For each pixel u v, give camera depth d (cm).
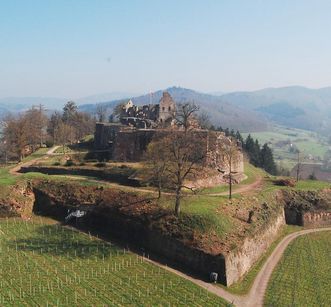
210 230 8394
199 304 6550
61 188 11062
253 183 13000
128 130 13975
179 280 7406
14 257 7944
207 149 12050
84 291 6700
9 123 18112
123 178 11500
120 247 8856
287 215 11981
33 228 9750
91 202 10400
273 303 6925
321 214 12044
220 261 7612
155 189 10606
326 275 8306
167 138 10169
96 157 15100
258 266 8669
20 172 13300
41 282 6938
